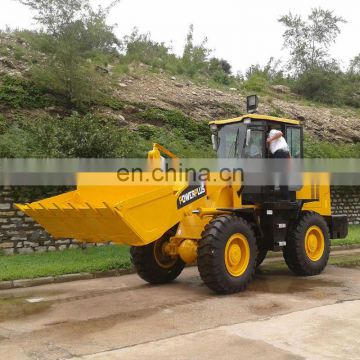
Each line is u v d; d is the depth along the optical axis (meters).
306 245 9.13
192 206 7.89
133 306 6.93
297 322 5.87
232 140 8.57
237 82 26.72
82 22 16.56
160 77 21.59
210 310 6.56
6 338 5.55
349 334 5.39
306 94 27.03
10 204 10.59
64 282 8.91
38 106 15.06
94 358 4.82
